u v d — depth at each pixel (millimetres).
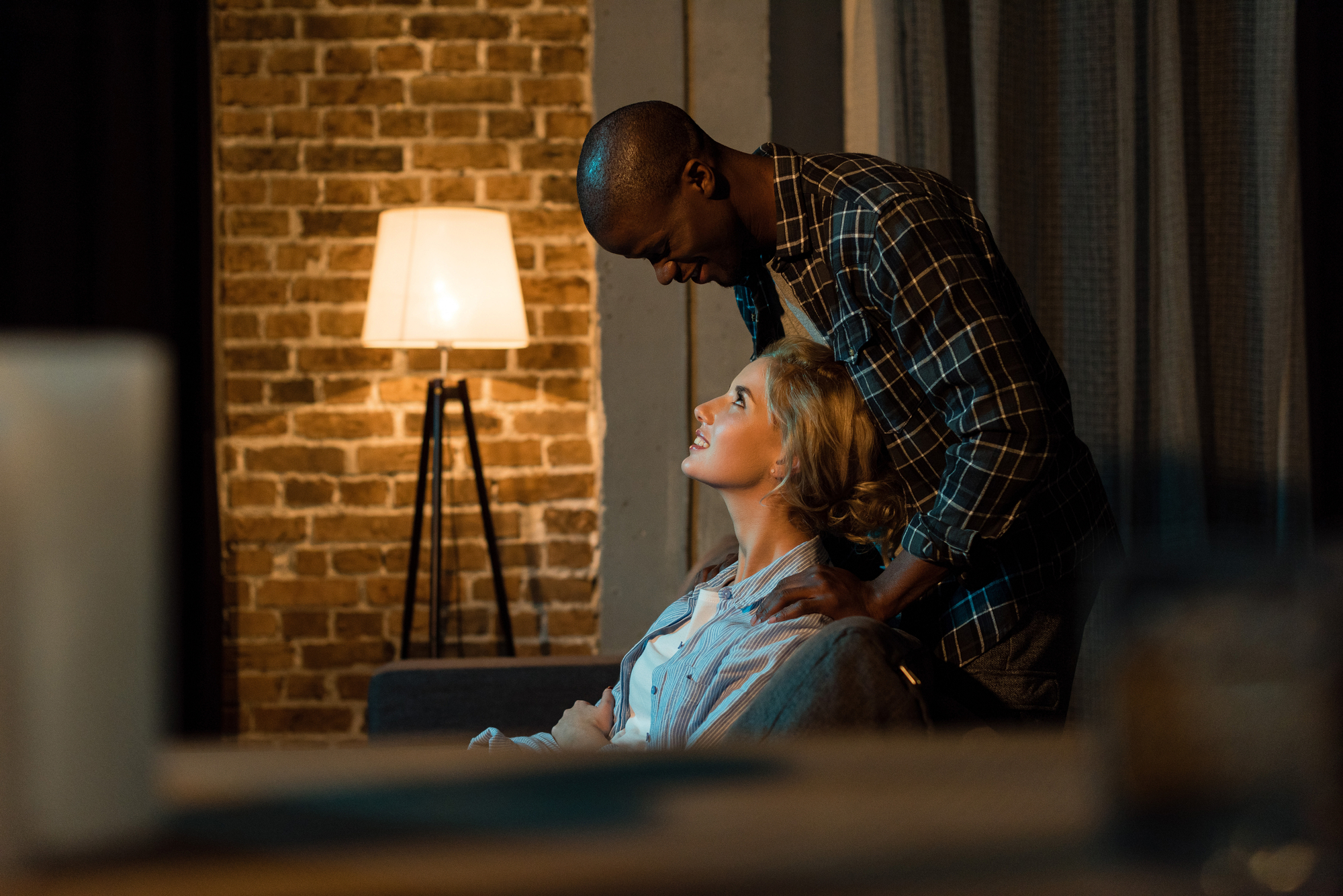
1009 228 2572
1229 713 344
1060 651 1418
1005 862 345
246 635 2953
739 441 1362
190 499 2861
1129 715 355
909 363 1343
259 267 2951
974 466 1264
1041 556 1399
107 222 2855
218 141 2945
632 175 1420
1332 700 330
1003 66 2568
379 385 2975
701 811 389
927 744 457
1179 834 344
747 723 921
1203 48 2691
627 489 2891
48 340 315
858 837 366
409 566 2766
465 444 2988
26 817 314
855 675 873
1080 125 2580
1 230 2840
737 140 2834
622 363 2881
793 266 1451
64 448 312
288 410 2959
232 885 328
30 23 2850
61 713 319
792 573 1337
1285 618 341
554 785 413
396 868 344
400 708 1784
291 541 2963
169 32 2879
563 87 2992
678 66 2859
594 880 339
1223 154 2693
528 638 2996
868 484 1357
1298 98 2844
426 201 2975
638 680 1441
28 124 2848
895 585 1261
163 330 2877
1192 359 2609
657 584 2893
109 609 322
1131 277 2578
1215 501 2703
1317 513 2893
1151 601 358
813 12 2859
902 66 2596
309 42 2959
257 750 467
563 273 2992
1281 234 2654
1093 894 325
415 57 2977
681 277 1518
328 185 2965
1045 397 1355
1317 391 2881
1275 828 333
